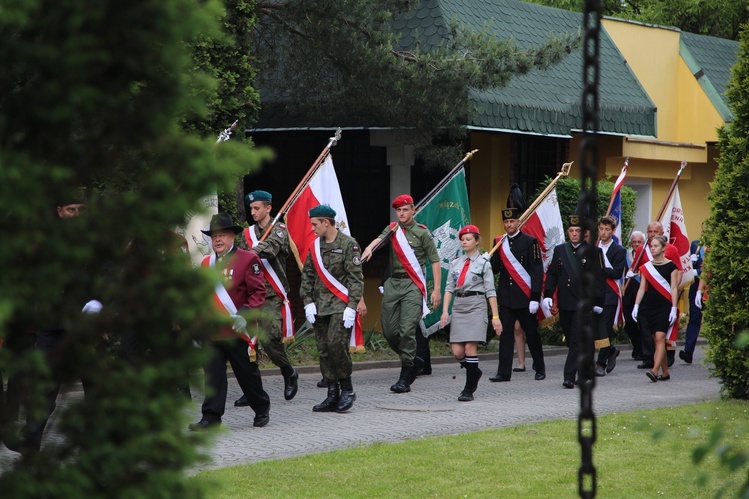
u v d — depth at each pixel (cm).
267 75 4397
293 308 5125
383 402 3036
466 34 4125
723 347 3044
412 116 4125
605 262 3616
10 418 727
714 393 3272
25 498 702
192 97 765
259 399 2538
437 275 3250
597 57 926
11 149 704
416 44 4272
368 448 2191
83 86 706
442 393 3259
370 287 5031
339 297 2784
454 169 4034
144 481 732
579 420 941
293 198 3434
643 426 1085
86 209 730
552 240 4281
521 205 3672
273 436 2412
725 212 3103
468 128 4294
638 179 5891
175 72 751
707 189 6412
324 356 2838
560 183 5025
